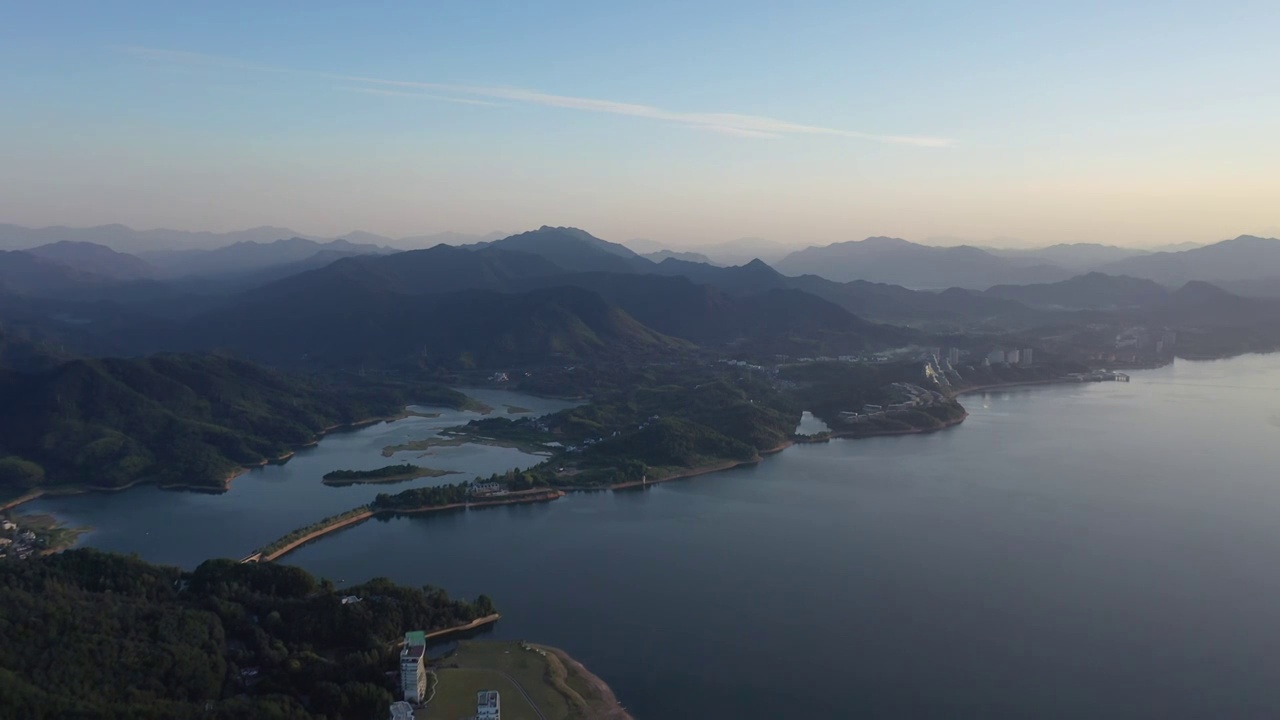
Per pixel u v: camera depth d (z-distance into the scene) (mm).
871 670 182625
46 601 181500
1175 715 164375
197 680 169875
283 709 160000
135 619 185125
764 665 185500
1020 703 168875
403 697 171625
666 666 185625
